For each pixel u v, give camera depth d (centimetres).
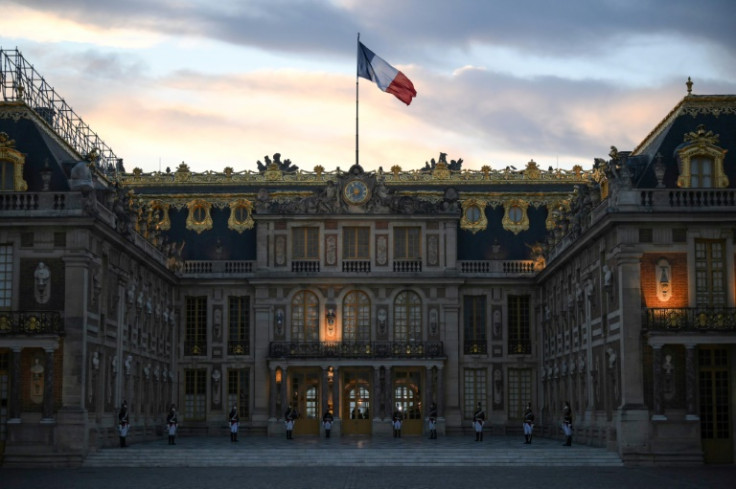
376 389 7888
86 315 5497
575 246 6400
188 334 8169
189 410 8106
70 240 5488
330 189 8138
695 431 5309
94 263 5672
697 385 5347
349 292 8119
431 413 7450
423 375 8038
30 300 5462
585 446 6106
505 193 8494
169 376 7944
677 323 5334
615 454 5494
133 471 5134
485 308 8206
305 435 7919
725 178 5575
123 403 6081
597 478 4638
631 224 5453
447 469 5284
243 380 8125
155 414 7456
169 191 8556
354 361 7906
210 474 4966
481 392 8131
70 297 5450
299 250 8131
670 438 5312
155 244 7438
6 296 5488
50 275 5478
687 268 5438
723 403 5472
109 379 6078
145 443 6706
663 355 5375
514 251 8338
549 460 5500
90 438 5569
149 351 7212
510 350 8150
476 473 5012
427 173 8744
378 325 8031
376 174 8788
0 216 5459
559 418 7312
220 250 8306
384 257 8100
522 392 8150
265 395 8025
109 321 6056
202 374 8144
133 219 6744
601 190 6247
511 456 5634
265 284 8081
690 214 5400
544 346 7969
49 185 5581
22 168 5684
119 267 6297
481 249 8325
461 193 8494
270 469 5297
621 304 5412
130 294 6562
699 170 5600
